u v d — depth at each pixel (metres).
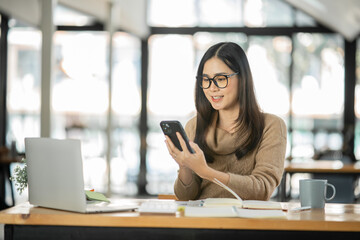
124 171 10.28
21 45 9.40
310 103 10.32
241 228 1.93
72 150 1.98
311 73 10.34
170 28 10.48
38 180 2.15
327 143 10.27
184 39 10.52
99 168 10.19
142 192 10.27
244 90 2.46
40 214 1.98
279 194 5.92
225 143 2.50
